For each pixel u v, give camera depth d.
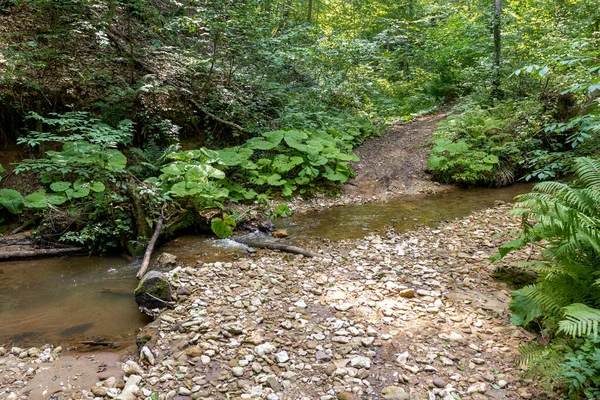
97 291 4.76
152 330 3.63
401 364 3.15
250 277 4.85
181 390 2.88
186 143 9.05
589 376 2.60
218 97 9.59
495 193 8.73
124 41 9.43
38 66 7.57
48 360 3.39
